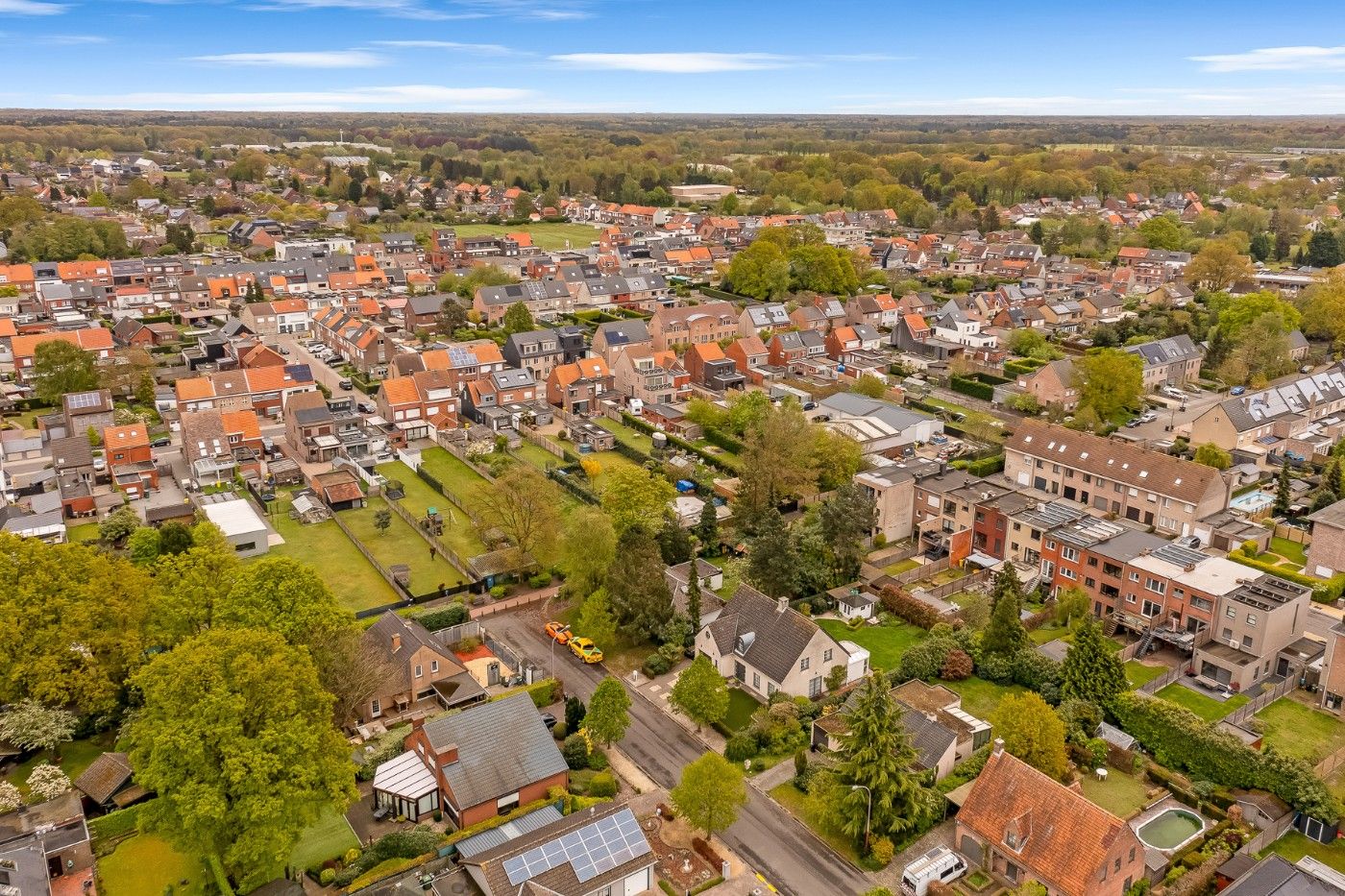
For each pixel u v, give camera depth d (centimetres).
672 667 8500
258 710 5878
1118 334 18462
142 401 15088
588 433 13700
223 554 8150
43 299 19550
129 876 5994
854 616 9225
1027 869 5819
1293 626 8594
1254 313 17725
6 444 12662
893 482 10788
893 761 6281
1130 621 9000
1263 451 12938
